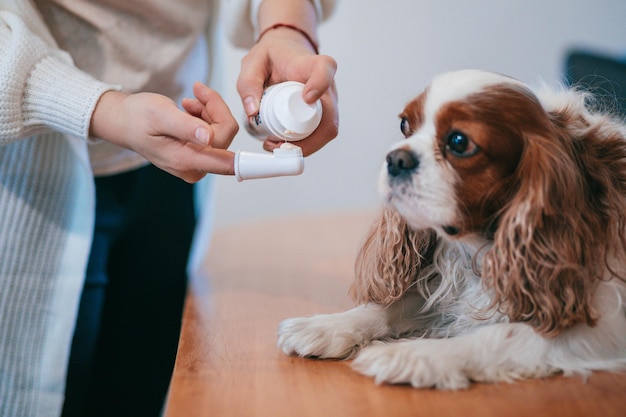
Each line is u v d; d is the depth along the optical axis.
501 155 1.07
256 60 1.33
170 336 1.92
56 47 1.45
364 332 1.23
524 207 1.06
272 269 1.99
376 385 1.05
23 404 1.51
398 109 1.48
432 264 1.32
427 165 1.09
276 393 1.03
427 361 1.03
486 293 1.20
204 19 1.78
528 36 3.28
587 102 1.29
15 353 1.51
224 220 3.29
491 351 1.07
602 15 3.32
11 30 1.32
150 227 1.88
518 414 0.93
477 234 1.15
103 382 1.87
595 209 1.12
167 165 1.21
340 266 2.00
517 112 1.07
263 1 1.61
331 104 1.29
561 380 1.05
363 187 3.21
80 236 1.55
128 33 1.61
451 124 1.08
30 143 1.48
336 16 3.05
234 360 1.18
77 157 1.51
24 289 1.52
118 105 1.22
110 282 1.89
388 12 3.07
